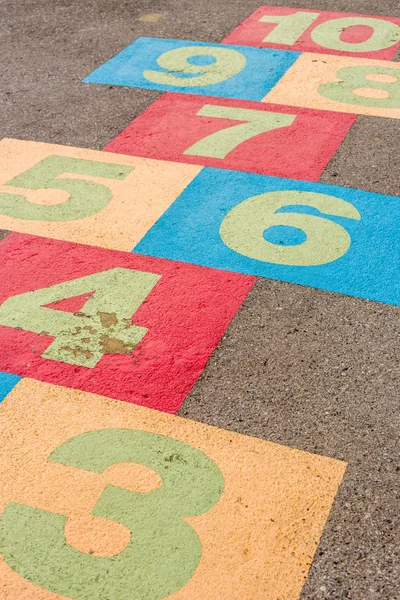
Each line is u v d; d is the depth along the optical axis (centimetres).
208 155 249
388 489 187
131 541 178
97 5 316
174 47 292
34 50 292
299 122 259
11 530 181
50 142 255
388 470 189
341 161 245
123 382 201
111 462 190
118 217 232
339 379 200
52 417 196
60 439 193
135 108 266
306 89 272
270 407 197
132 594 168
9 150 253
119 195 238
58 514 185
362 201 234
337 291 214
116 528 181
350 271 218
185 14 310
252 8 312
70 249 225
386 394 198
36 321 211
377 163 245
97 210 234
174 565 173
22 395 199
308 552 175
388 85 272
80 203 236
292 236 226
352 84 273
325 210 232
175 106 267
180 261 221
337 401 197
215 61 285
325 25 301
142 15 310
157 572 171
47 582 171
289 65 282
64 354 205
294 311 211
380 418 195
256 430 194
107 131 258
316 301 213
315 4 314
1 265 222
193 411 196
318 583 169
